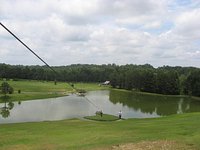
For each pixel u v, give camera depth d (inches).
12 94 4753.9
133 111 3189.0
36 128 1355.8
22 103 3841.0
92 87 7268.7
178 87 5905.5
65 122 1707.7
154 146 783.7
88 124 1503.4
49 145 915.4
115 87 7431.1
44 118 2536.9
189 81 5595.5
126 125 1358.3
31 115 2726.4
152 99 4761.3
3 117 2588.6
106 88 7214.6
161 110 3339.1
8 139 1047.6
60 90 5846.5
